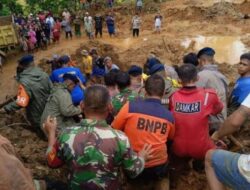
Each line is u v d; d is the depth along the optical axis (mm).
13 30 23344
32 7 32031
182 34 27078
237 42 24750
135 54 23797
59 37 27500
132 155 4039
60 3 32781
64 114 6633
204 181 5980
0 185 3006
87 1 33844
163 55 23562
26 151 7215
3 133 8312
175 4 33500
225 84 6859
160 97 5297
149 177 5469
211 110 5543
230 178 3549
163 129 5168
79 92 7410
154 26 30328
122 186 5621
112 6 34281
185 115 5480
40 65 21797
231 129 4242
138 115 5160
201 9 30766
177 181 5992
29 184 3160
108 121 6293
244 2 31109
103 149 3910
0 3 29812
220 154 3670
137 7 33000
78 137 3965
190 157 5781
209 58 6984
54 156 4148
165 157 5289
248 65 6746
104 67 16219
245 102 4148
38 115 8039
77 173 3934
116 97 6348
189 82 5535
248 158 3459
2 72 21672
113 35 29078
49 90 8047
